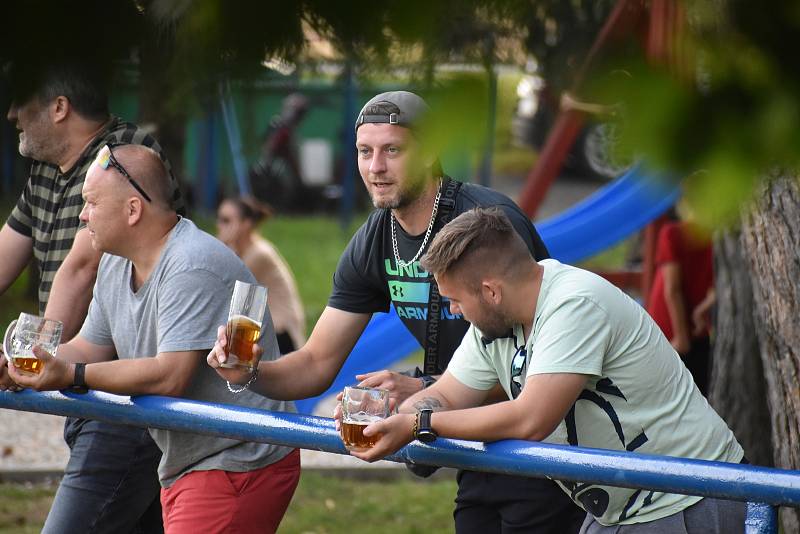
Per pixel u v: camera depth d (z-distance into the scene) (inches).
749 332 660.7
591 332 304.3
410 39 119.6
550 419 301.7
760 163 101.7
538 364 304.8
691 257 751.1
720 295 673.0
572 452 291.3
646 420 314.7
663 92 102.9
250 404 398.0
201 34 127.0
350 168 2075.5
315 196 2288.4
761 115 100.8
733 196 103.7
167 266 378.6
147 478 431.5
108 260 402.3
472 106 113.1
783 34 100.3
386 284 405.1
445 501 765.3
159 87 139.6
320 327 411.8
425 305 399.9
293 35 126.6
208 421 349.7
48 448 870.4
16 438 896.3
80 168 434.9
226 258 383.6
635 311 316.2
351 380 840.9
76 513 423.2
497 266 313.9
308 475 812.0
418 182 123.6
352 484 805.2
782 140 100.1
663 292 765.9
